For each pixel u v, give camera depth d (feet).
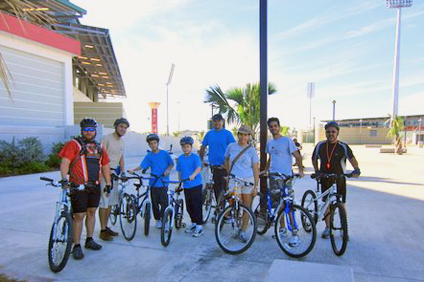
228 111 36.68
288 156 15.87
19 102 50.80
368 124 243.81
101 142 16.65
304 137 187.32
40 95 54.08
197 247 14.89
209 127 38.99
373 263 12.87
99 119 92.32
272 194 15.65
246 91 37.11
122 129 16.62
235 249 14.11
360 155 89.20
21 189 29.78
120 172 17.08
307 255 13.67
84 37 67.00
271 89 36.63
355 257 13.50
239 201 14.67
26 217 20.03
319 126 134.00
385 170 48.96
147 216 16.35
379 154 94.17
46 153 51.37
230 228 15.38
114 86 122.01
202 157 19.70
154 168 16.94
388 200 25.30
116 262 13.20
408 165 57.57
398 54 94.94
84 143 13.41
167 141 93.91
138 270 12.44
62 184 12.55
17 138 46.70
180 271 12.32
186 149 16.81
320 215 14.80
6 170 38.83
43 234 16.79
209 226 18.49
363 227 17.80
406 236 16.26
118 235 16.71
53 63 56.44
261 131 17.63
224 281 11.46
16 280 11.58
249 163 15.39
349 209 22.17
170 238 15.84
